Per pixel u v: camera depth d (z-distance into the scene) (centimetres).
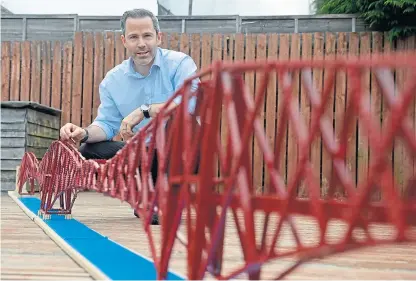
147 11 503
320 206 137
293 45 854
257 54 863
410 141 117
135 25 495
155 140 228
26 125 879
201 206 176
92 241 368
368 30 863
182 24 913
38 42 926
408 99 116
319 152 830
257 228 475
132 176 272
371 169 122
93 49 920
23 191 852
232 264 308
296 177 143
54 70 924
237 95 173
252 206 176
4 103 873
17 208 650
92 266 273
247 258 157
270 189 177
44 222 472
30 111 889
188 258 182
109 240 373
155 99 521
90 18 948
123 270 270
